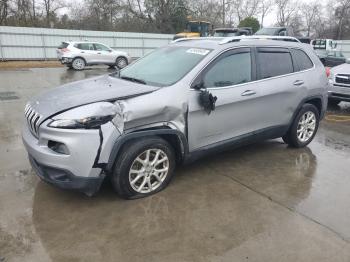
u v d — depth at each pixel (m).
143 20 42.75
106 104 3.53
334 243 3.21
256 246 3.14
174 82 4.05
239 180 4.46
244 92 4.52
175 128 3.96
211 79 4.25
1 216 3.49
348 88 8.53
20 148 5.45
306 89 5.41
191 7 44.00
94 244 3.11
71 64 19.12
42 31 23.52
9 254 2.94
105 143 3.44
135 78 4.48
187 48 4.71
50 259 2.90
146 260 2.93
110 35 26.06
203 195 4.03
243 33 18.78
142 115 3.65
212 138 4.40
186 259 2.95
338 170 4.91
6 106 8.47
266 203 3.90
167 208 3.72
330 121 7.89
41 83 12.93
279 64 5.11
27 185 4.16
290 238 3.27
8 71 17.22
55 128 3.38
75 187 3.48
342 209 3.82
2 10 32.97
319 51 19.94
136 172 3.78
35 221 3.43
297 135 5.63
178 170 4.70
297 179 4.55
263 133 5.01
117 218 3.51
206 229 3.38
